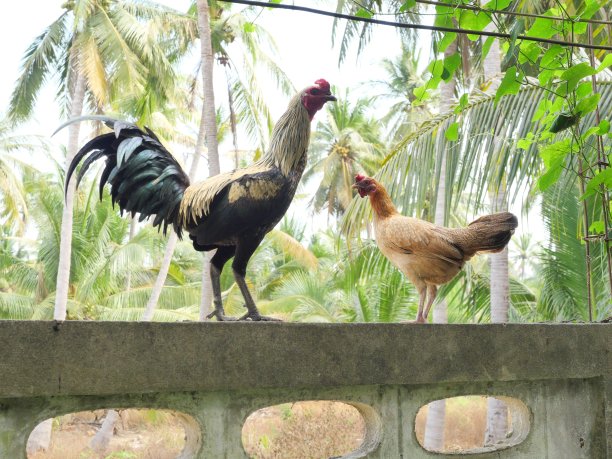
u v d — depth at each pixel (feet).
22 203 73.97
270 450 41.70
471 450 11.18
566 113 12.13
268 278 76.28
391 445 10.36
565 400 11.87
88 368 7.96
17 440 7.88
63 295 53.57
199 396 8.96
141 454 56.95
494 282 35.09
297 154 11.15
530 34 11.86
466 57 38.60
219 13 59.52
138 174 11.69
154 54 58.54
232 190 10.71
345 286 43.98
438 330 10.43
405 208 24.59
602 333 11.97
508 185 21.81
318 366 9.39
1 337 7.55
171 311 60.44
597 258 31.83
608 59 11.66
